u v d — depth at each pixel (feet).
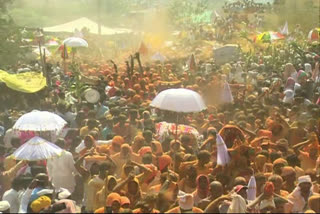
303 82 58.08
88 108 43.62
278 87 54.80
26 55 83.51
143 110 41.19
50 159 30.68
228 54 88.89
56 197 24.75
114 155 29.89
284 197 23.94
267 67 77.05
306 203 24.18
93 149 30.68
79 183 31.71
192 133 35.01
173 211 22.36
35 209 22.72
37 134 35.81
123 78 59.21
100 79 55.57
